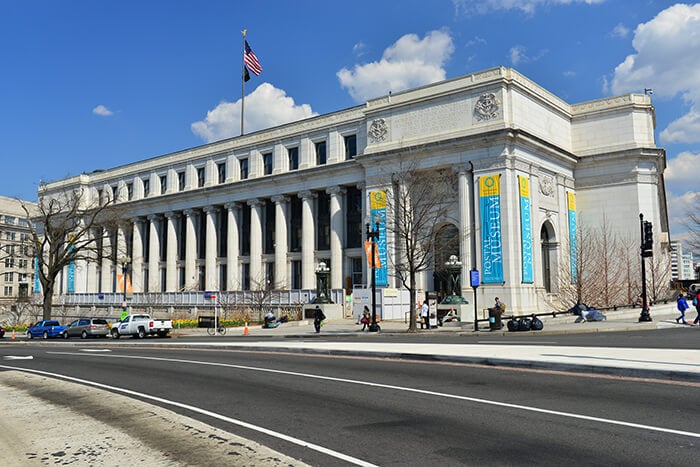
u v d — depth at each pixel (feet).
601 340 78.02
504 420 31.78
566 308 158.51
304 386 45.73
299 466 24.26
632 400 35.94
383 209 176.35
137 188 276.41
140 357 77.41
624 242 176.04
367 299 146.82
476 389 41.47
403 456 25.70
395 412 34.88
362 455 26.07
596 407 34.19
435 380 46.19
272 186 219.61
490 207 156.76
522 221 156.56
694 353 54.70
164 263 263.08
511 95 159.22
